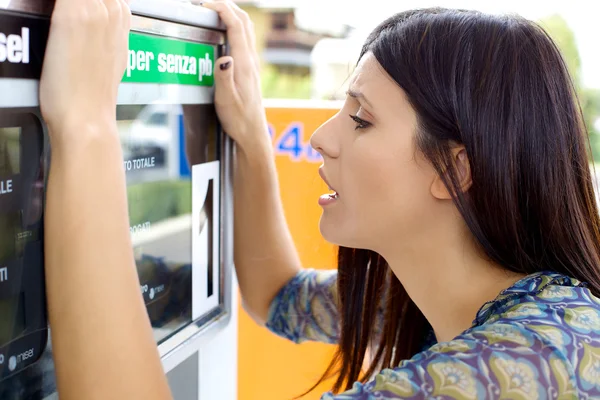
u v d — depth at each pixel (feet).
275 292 4.33
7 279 2.46
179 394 3.87
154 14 2.99
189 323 3.60
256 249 4.19
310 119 5.36
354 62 5.22
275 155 5.36
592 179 3.51
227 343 4.40
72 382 2.40
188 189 3.52
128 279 2.51
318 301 4.29
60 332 2.42
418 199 3.10
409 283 3.40
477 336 2.68
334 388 4.13
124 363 2.44
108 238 2.47
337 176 3.31
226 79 3.63
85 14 2.46
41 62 2.47
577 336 2.72
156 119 3.18
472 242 3.16
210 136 3.71
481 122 2.91
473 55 2.97
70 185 2.42
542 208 3.04
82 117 2.48
